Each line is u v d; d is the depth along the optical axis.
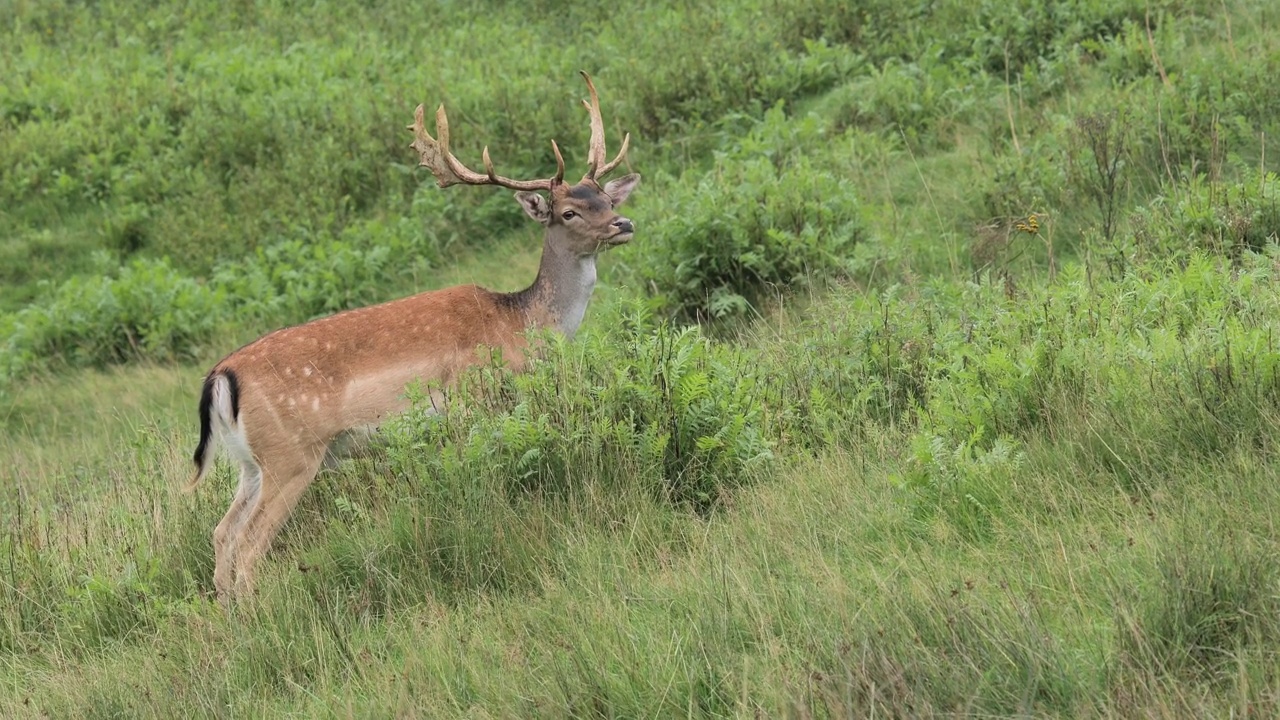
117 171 27.91
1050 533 8.66
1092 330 11.12
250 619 10.42
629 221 13.39
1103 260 14.45
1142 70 20.62
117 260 25.64
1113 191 16.22
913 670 7.34
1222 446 9.09
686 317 17.50
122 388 21.42
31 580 12.11
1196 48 20.56
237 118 28.83
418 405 11.77
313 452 12.00
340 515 11.97
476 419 11.74
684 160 23.67
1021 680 7.16
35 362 22.58
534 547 10.55
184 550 12.29
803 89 24.81
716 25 27.64
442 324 12.62
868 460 10.67
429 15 34.19
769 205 17.84
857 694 7.25
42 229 27.17
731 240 17.62
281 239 25.17
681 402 11.52
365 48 32.50
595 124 14.84
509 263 22.58
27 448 19.11
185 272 24.95
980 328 11.91
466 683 8.74
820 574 8.86
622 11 31.05
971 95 21.86
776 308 16.95
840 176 20.28
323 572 10.95
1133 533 8.33
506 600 9.94
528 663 8.72
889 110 22.27
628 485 11.02
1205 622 7.25
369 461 12.41
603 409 11.53
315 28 34.50
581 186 13.57
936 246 17.58
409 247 23.69
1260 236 14.17
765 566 9.24
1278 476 8.40
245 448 11.91
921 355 12.19
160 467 14.21
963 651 7.43
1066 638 7.53
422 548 10.70
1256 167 16.80
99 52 34.50
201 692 9.34
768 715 7.34
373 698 8.77
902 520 9.48
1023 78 21.84
